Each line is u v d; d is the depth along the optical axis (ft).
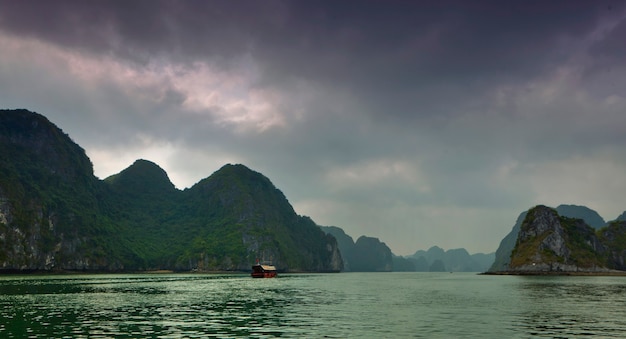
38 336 118.83
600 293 291.17
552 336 123.34
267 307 196.13
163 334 122.93
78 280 490.49
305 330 131.44
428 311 182.91
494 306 203.51
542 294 283.59
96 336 119.24
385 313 174.81
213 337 118.73
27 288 320.91
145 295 260.42
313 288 364.58
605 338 120.67
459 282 517.96
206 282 463.01
